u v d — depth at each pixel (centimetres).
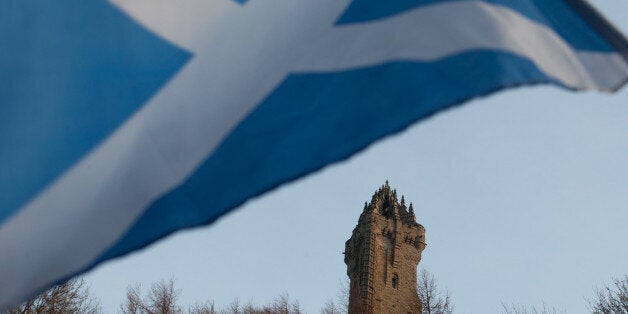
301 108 792
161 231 750
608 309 5241
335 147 765
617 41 864
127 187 758
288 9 841
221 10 839
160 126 782
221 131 789
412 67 783
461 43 785
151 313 7444
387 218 10869
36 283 723
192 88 803
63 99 770
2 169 735
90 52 793
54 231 734
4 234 723
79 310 4306
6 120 750
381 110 769
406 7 820
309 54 818
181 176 770
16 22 783
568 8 876
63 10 800
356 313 9906
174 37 820
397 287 10225
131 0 825
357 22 824
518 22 820
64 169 750
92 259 735
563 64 824
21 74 767
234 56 820
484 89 752
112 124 774
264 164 769
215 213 755
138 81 795
